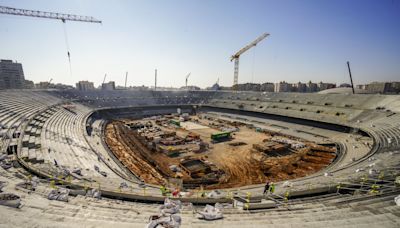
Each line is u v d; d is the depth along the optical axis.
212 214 12.82
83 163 30.89
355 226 10.00
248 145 55.31
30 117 47.50
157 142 56.16
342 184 19.36
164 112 111.75
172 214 12.04
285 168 39.75
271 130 70.19
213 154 48.09
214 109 110.25
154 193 20.22
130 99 118.12
